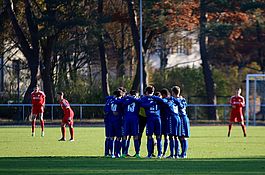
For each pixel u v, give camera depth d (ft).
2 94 561.02
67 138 316.60
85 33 535.19
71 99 535.60
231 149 248.93
